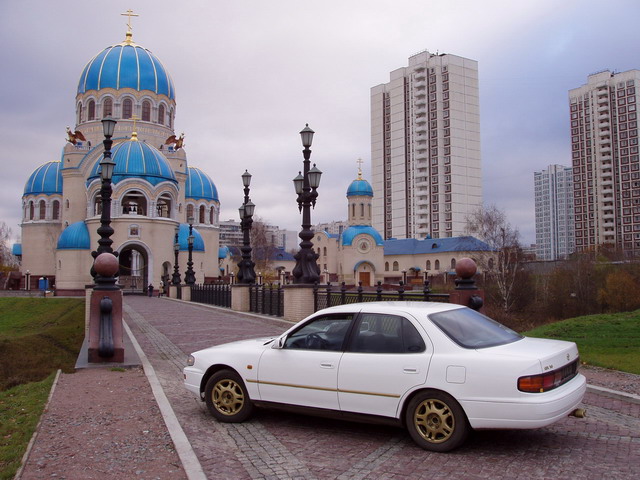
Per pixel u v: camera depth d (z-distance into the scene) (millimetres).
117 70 63500
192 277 47219
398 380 6168
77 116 66188
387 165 117812
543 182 141250
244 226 28891
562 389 5812
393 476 5375
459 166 105062
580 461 5781
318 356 6750
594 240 109500
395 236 113062
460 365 5875
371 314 6730
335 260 84688
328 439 6609
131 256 63625
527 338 6816
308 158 20812
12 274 67812
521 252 51906
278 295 23031
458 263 12617
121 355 11898
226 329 19562
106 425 7039
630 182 104875
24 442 6363
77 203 63094
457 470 5520
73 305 42406
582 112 111312
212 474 5441
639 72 104812
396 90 113500
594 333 16641
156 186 56906
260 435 6793
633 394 8664
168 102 66875
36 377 13688
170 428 6742
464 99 106438
